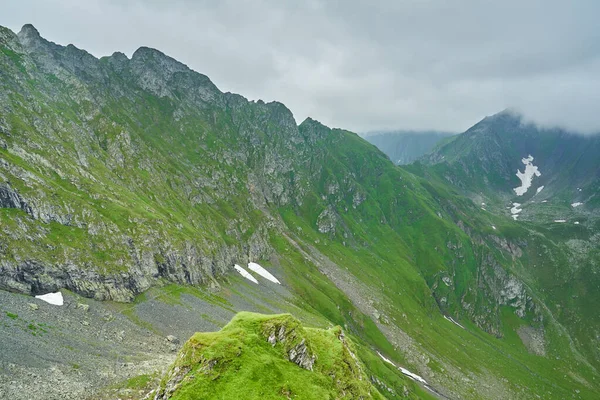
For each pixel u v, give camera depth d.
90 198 156.25
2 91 169.62
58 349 80.62
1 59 187.62
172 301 139.38
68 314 101.31
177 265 163.12
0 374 64.69
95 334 96.25
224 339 59.25
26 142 154.00
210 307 148.62
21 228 115.12
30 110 176.25
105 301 120.94
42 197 128.25
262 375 55.44
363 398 62.97
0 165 125.06
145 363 88.06
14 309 90.38
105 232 140.88
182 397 50.72
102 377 75.44
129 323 112.38
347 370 65.75
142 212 173.50
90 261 125.00
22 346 75.62
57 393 65.19
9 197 119.00
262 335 63.56
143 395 72.25
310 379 58.66
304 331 67.94
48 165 153.88
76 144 190.12
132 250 146.00
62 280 114.25
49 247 118.44
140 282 137.75
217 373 54.41
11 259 104.56
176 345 109.06
